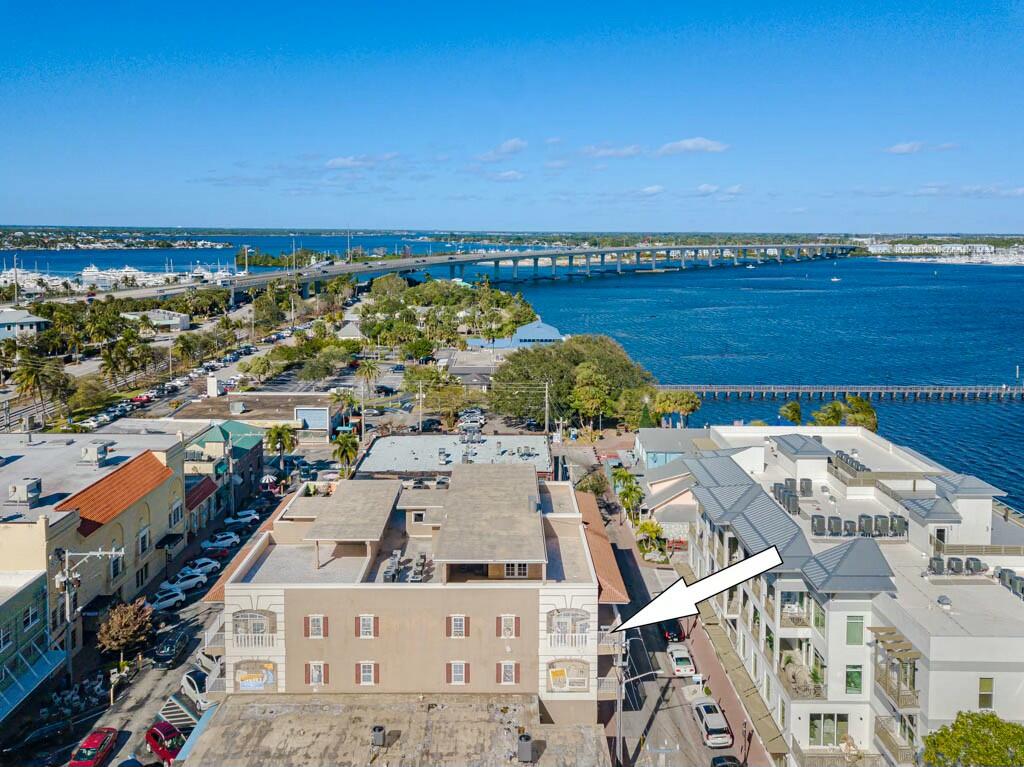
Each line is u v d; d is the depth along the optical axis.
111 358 191.75
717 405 197.38
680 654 72.88
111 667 72.19
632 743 62.00
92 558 77.75
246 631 58.59
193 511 104.06
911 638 50.91
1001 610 53.16
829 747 55.38
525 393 159.50
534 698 58.25
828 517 67.06
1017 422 186.75
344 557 66.56
